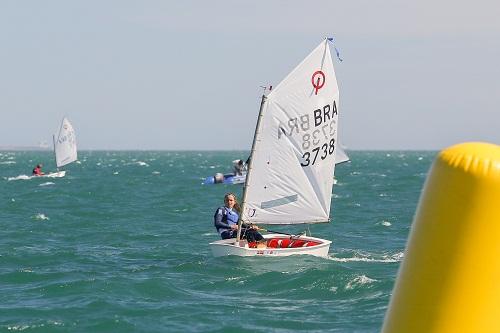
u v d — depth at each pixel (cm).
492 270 1395
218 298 5184
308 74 6825
